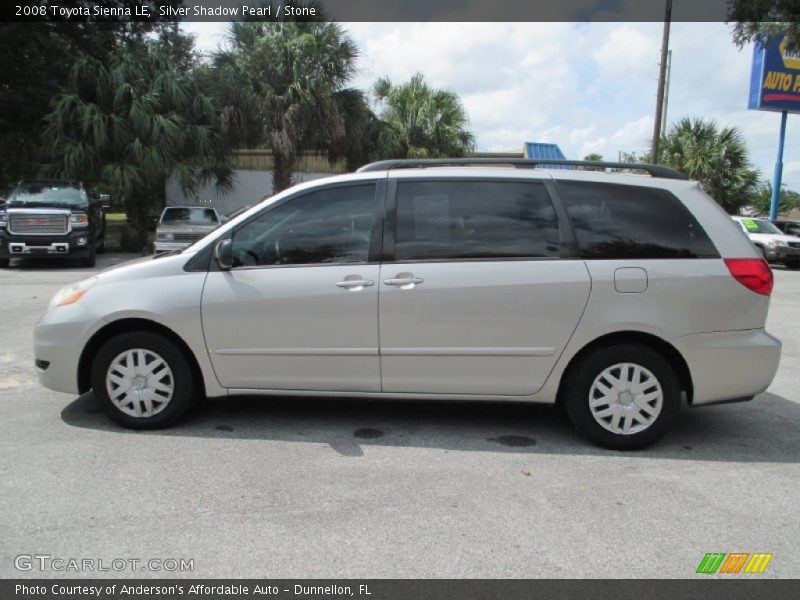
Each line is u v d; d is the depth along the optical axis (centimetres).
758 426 453
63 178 1652
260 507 316
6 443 394
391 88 2197
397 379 407
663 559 275
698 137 2666
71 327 413
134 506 314
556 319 391
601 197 405
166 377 418
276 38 1755
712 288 388
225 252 404
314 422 444
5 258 1458
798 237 1944
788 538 294
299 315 402
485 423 448
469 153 2252
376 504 321
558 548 282
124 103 1689
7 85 2003
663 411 396
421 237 404
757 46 1888
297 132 1808
